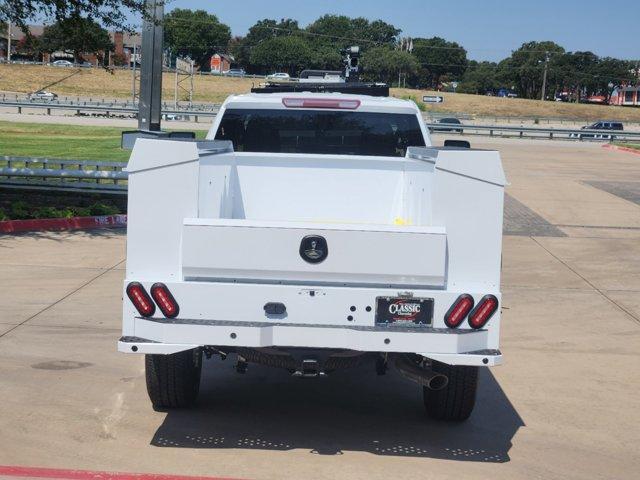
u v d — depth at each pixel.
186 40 156.75
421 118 7.72
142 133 14.07
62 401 6.54
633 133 54.78
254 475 5.26
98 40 16.92
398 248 5.24
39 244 13.30
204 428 6.07
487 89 179.62
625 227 17.70
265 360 5.59
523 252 14.52
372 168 6.78
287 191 6.79
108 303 9.84
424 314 5.27
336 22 186.12
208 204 5.74
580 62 179.62
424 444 5.92
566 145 50.41
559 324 9.73
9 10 15.99
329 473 5.34
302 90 9.85
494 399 7.03
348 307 5.25
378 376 7.55
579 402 7.03
